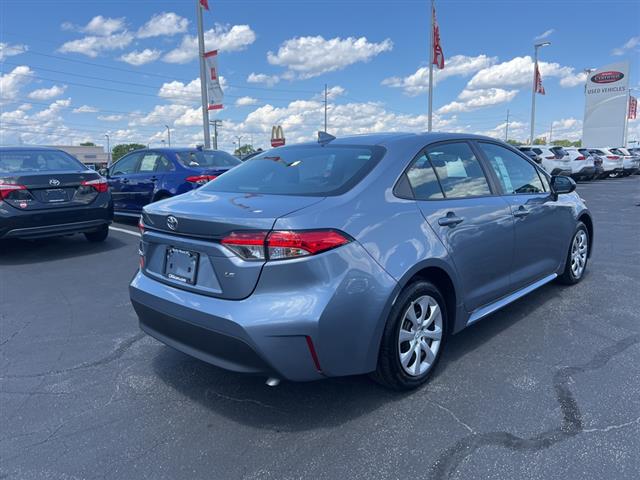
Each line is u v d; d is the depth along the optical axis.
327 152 3.60
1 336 4.30
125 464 2.57
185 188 8.60
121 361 3.79
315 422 2.90
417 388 3.23
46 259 7.19
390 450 2.61
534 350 3.77
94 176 7.62
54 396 3.27
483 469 2.43
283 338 2.58
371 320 2.80
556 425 2.78
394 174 3.21
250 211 2.77
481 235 3.63
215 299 2.77
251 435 2.79
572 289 5.27
